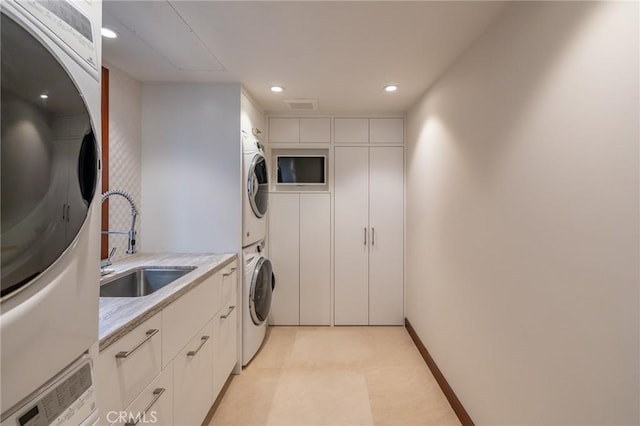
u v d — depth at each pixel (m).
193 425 1.48
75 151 0.67
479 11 1.37
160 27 1.52
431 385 2.14
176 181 2.25
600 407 0.89
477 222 1.61
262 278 2.57
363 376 2.24
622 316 0.82
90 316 0.73
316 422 1.77
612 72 0.85
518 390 1.27
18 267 0.53
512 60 1.30
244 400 1.96
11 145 0.52
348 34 1.59
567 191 1.01
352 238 3.12
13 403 0.53
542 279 1.13
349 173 3.11
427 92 2.41
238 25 1.50
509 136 1.33
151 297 1.21
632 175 0.79
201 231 2.26
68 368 0.70
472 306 1.67
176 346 1.32
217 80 2.21
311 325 3.15
